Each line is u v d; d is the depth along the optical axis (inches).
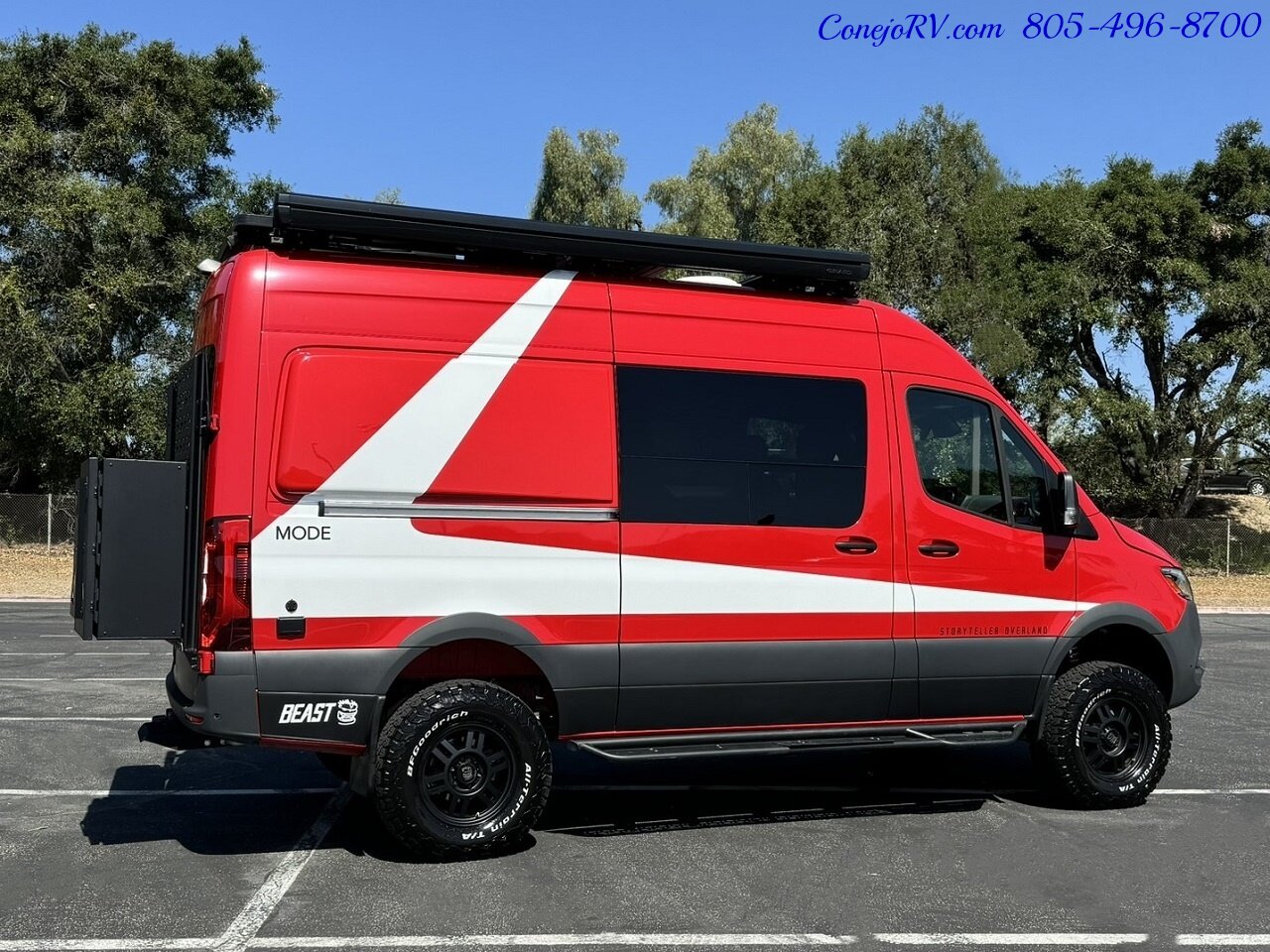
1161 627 269.6
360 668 207.5
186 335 1093.1
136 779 275.0
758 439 238.4
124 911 185.3
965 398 259.4
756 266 242.1
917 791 275.6
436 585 212.4
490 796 217.3
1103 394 1091.3
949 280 1097.4
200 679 201.9
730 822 245.4
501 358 220.1
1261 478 1326.3
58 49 1049.5
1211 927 183.6
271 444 204.2
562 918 183.9
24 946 169.8
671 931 178.9
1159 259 1107.3
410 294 216.4
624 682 225.9
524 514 219.0
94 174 1060.5
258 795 261.4
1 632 586.6
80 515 227.3
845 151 1189.7
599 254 228.8
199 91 1119.6
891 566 246.4
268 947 170.1
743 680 234.1
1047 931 181.2
